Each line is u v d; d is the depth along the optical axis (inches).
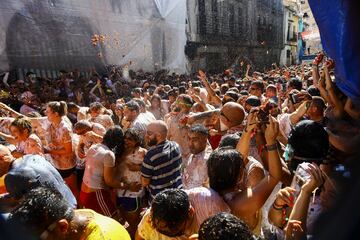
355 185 78.4
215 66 1021.2
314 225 74.9
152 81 600.4
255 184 97.8
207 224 64.2
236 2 1144.2
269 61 1441.9
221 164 90.6
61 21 475.5
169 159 135.8
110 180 141.7
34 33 443.2
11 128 156.7
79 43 507.5
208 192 89.2
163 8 692.7
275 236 83.5
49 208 69.0
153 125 138.6
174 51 753.6
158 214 79.4
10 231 66.9
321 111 147.8
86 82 468.8
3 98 350.0
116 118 267.4
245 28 1214.9
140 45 641.0
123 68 593.0
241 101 212.1
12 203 90.7
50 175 95.3
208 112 176.1
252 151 123.6
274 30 1491.1
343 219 74.3
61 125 177.2
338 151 95.9
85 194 143.2
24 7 429.4
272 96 247.8
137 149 151.6
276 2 1498.5
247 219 87.7
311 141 85.8
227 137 123.6
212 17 1005.2
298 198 74.4
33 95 362.0
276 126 92.2
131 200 150.1
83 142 178.5
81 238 73.3
